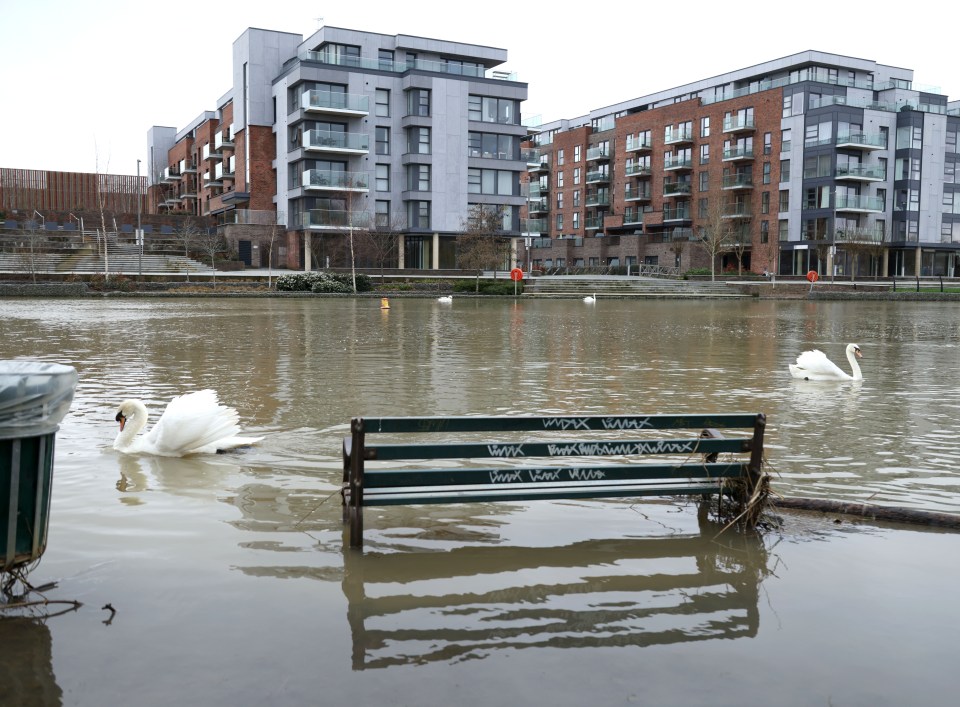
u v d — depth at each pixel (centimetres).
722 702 291
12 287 3759
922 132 6412
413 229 5681
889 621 359
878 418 870
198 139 7775
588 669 313
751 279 6250
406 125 5644
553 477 471
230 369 1221
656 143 7638
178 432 642
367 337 1830
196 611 357
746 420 490
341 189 5394
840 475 621
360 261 5478
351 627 345
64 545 436
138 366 1252
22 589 376
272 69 5975
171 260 5269
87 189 7325
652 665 317
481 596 381
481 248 5072
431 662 316
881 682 307
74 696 288
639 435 754
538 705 287
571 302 4172
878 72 6819
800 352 1617
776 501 529
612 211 8244
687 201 7350
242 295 4016
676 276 6394
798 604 376
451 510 518
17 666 307
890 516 502
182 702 284
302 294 4125
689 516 509
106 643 326
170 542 445
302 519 493
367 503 445
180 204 8744
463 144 5800
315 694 290
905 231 6425
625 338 1917
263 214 5759
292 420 815
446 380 1123
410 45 5747
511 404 931
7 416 336
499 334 1981
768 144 6594
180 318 2427
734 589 394
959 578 409
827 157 6159
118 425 775
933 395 1041
